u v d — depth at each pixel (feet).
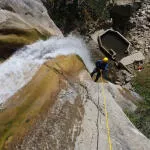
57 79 31.24
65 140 25.70
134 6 70.18
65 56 37.42
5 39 31.37
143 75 59.82
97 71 42.63
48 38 39.09
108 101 33.40
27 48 33.22
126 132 30.40
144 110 42.83
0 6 34.91
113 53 63.72
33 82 29.45
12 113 25.58
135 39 67.51
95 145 27.02
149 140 31.17
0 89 27.68
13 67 30.30
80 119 28.66
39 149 23.66
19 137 23.63
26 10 40.45
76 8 63.98
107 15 69.77
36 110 26.32
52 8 59.16
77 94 31.48
